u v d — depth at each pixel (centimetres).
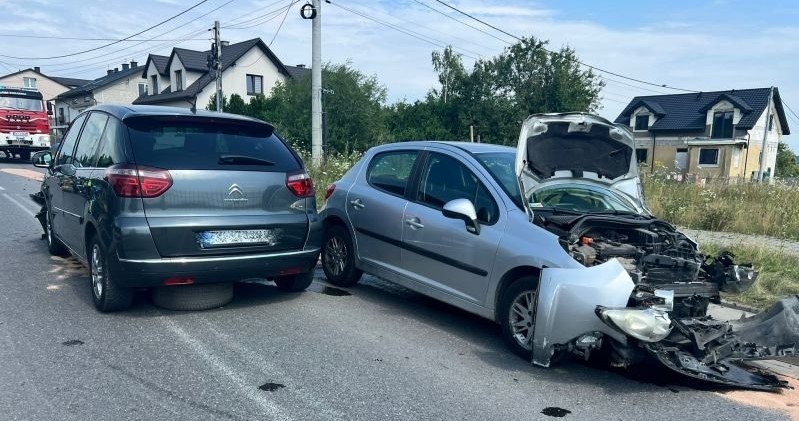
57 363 405
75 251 589
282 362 421
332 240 658
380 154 635
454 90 4234
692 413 368
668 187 1411
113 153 492
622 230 494
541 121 486
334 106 3161
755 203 1309
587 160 518
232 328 491
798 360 477
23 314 507
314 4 1670
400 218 560
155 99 4522
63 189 614
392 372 412
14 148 2831
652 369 439
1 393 358
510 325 457
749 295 634
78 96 5838
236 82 4281
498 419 350
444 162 550
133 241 457
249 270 504
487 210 491
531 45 3988
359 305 579
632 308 390
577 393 392
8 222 1000
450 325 528
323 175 1404
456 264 501
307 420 338
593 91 4094
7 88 2812
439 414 353
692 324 425
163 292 533
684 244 494
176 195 475
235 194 500
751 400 391
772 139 4397
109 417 333
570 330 399
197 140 507
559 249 430
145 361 414
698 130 4247
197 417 337
